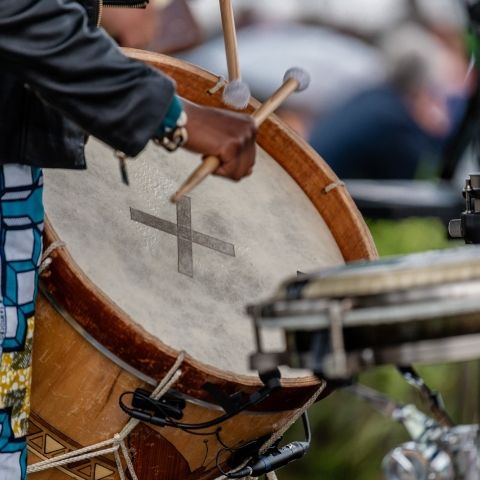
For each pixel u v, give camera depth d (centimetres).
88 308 533
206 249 627
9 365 535
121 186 623
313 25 1303
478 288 399
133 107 486
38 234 543
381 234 1260
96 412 559
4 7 465
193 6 1259
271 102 539
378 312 401
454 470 712
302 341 423
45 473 577
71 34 476
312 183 700
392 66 1309
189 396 552
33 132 530
